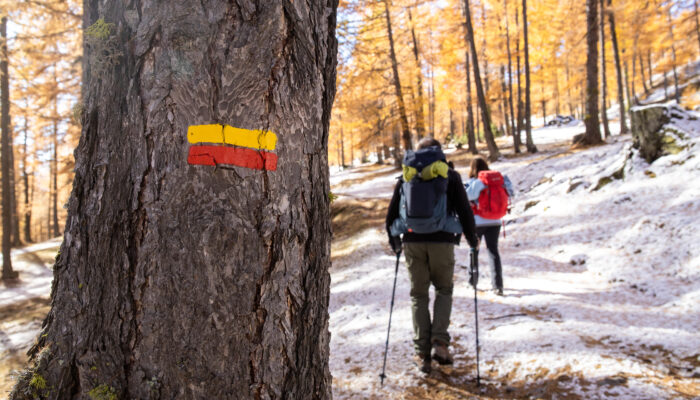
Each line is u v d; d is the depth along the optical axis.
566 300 4.10
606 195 7.29
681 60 31.38
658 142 7.10
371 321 4.31
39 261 16.58
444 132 37.34
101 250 1.15
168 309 1.09
